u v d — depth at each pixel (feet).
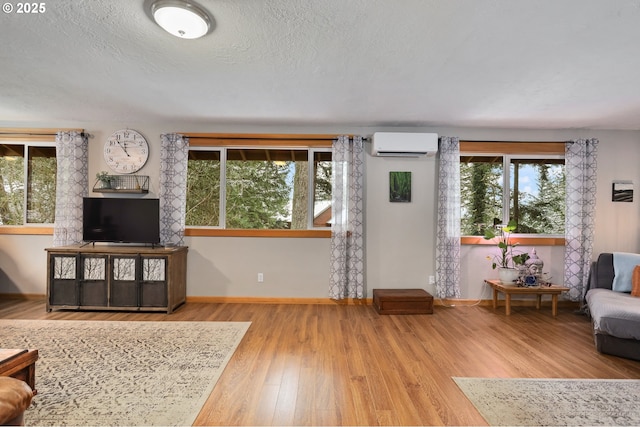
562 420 6.47
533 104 11.78
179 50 8.10
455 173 14.64
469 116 13.33
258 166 15.47
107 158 14.78
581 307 13.79
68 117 14.10
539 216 15.39
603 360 9.25
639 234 14.98
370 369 8.52
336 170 14.70
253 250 15.02
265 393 7.31
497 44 7.70
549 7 6.29
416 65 8.82
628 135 14.99
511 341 10.61
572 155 14.65
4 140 14.79
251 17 6.69
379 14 6.57
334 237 14.65
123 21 6.89
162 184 14.51
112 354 9.23
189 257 14.96
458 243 14.64
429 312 13.50
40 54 8.38
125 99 11.73
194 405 6.81
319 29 7.12
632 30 7.02
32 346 9.71
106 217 13.89
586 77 9.46
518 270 14.01
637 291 11.73
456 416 6.56
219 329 11.35
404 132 14.92
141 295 13.16
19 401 3.60
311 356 9.26
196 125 14.93
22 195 15.17
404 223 15.07
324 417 6.48
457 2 6.18
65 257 13.09
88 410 6.59
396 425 6.26
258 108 12.62
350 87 10.39
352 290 14.62
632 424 6.37
